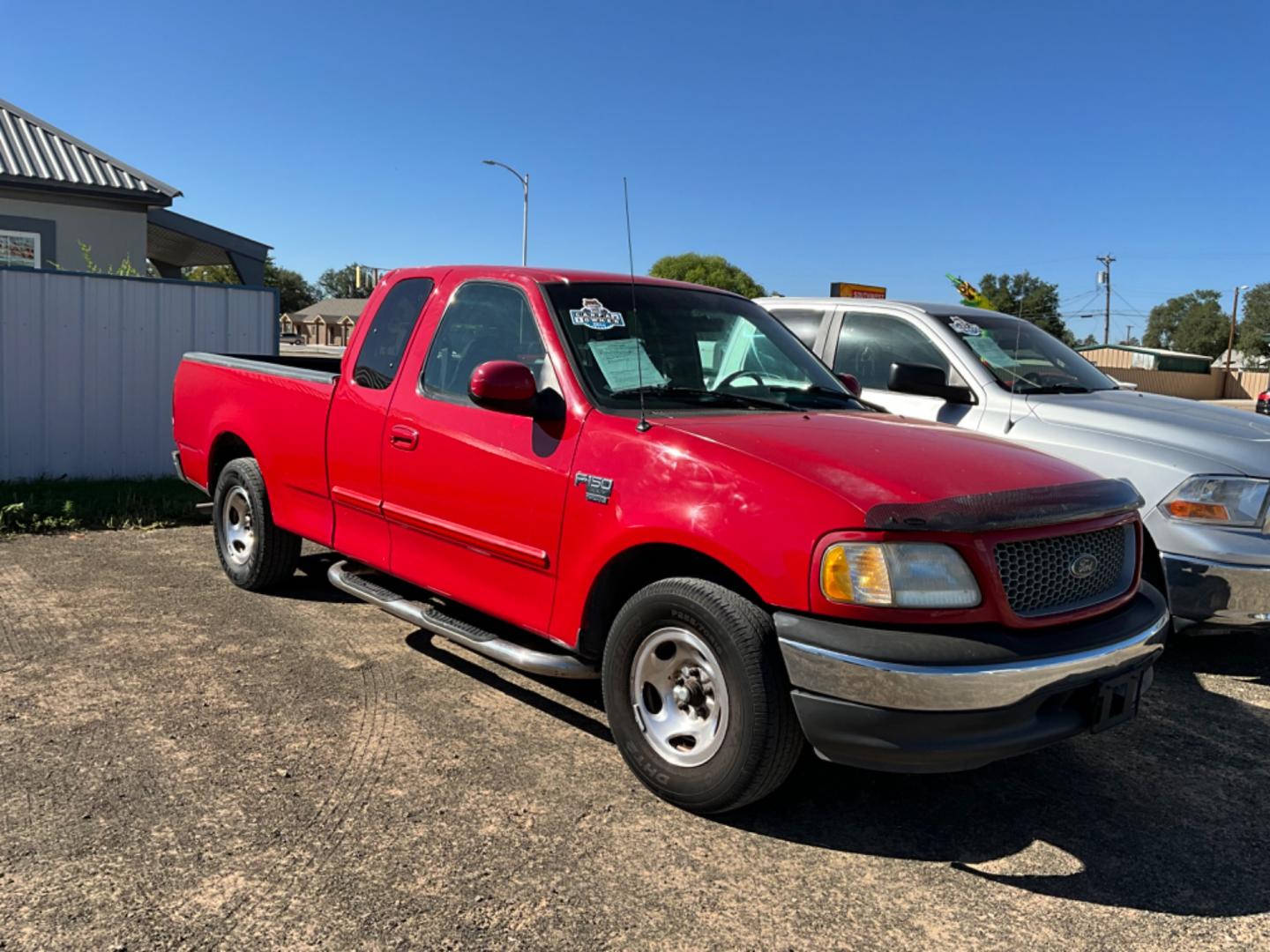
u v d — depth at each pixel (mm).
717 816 3361
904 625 2920
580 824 3264
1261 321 84250
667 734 3359
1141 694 3318
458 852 3061
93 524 7566
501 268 4395
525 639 4566
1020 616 3023
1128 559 3479
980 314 6812
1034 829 3389
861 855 3172
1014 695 2885
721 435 3369
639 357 4020
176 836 3078
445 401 4238
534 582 3789
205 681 4395
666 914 2789
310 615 5418
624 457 3455
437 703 4242
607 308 4164
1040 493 3186
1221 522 4758
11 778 3396
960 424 5863
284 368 5348
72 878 2822
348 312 91875
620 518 3393
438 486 4180
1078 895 2986
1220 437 5035
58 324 8891
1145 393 6539
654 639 3381
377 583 5273
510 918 2732
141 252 16078
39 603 5465
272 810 3262
